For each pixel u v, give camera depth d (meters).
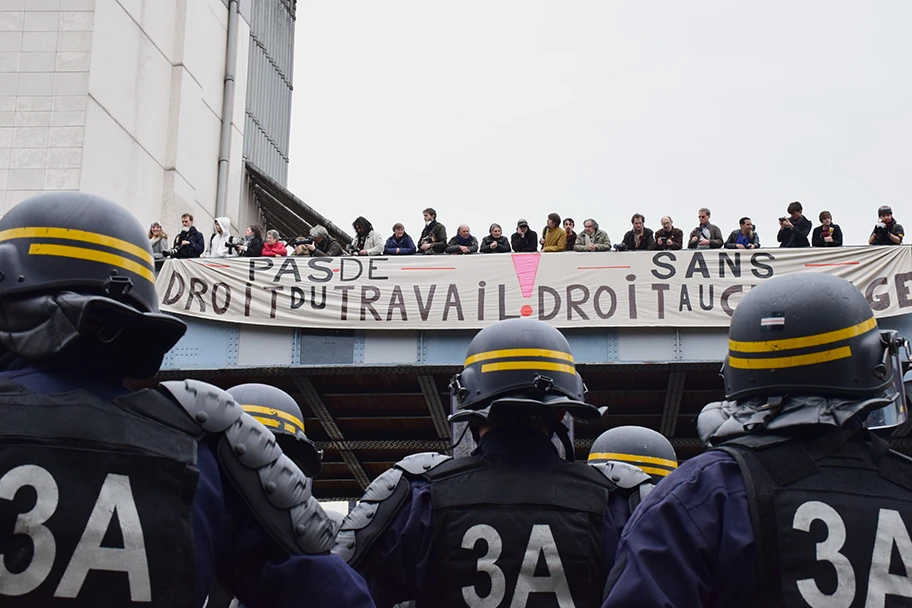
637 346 15.28
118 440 2.87
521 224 16.33
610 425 17.80
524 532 4.30
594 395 16.77
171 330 3.15
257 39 28.62
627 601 3.04
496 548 4.29
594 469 4.55
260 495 3.06
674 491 3.19
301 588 3.09
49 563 2.70
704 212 16.30
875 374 3.35
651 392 16.52
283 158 31.03
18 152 19.58
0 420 2.79
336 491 20.91
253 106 28.02
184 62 23.38
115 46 20.92
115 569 2.75
